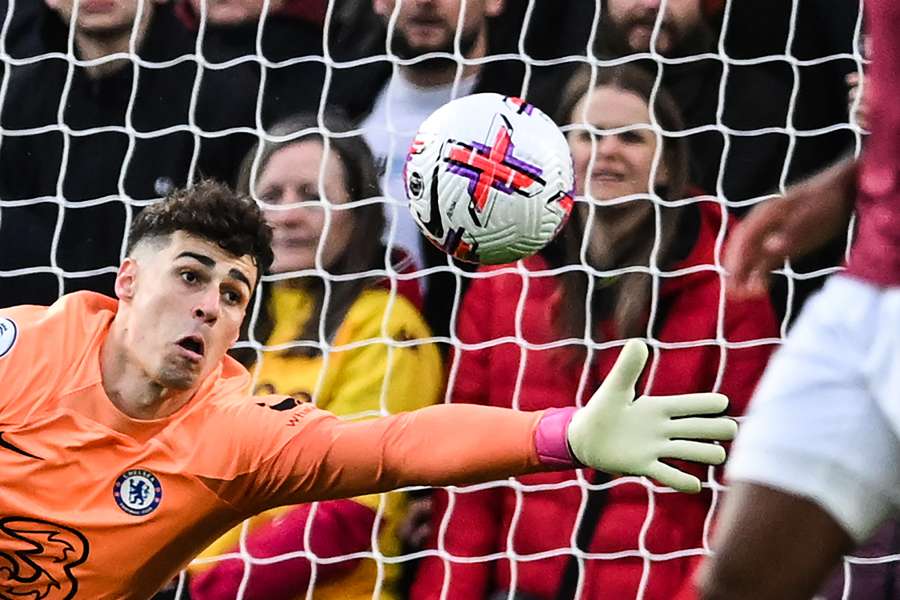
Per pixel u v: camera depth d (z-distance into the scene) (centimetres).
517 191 1050
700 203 1345
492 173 1049
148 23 1441
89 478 1085
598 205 1330
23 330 1115
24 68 1434
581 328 1309
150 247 1074
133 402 1084
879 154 813
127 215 1406
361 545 1292
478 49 1403
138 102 1431
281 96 1423
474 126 1059
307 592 1292
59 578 1096
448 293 1339
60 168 1420
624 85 1360
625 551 1285
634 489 1297
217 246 1063
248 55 1440
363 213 1358
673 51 1394
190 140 1423
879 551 1311
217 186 1083
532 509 1295
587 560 1296
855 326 807
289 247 1348
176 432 1092
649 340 1316
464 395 1321
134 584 1113
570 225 1330
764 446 808
